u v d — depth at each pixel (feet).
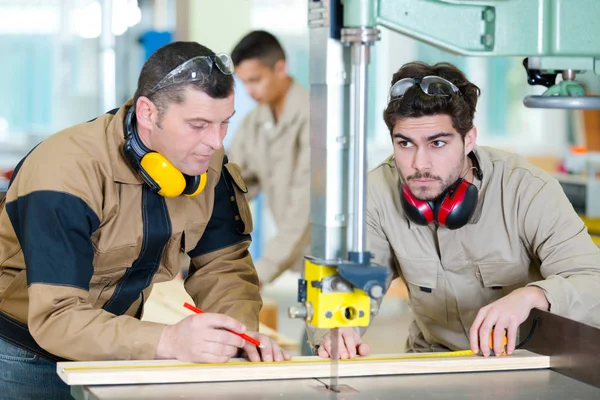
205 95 6.15
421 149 6.80
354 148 5.31
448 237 7.58
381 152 22.29
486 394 5.81
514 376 6.32
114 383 5.84
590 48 5.64
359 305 5.49
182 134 6.25
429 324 8.19
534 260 7.69
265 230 21.56
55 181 6.30
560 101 5.69
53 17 19.69
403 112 6.73
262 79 13.78
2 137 19.66
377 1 5.35
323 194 5.54
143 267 7.11
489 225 7.51
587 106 5.68
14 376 7.11
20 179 6.53
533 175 7.45
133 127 6.51
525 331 6.91
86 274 6.37
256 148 14.29
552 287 6.69
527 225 7.36
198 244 7.57
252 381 6.05
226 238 7.60
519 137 23.67
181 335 6.24
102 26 17.31
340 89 5.48
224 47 19.03
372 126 22.81
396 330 19.22
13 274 6.95
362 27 5.25
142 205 6.77
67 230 6.26
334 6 5.38
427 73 7.05
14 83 19.76
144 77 6.29
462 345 8.09
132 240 6.76
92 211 6.42
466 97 6.98
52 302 6.17
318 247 5.63
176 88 6.14
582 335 6.18
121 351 6.23
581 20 5.60
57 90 19.88
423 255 7.75
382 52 22.63
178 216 6.98
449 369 6.39
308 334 7.29
